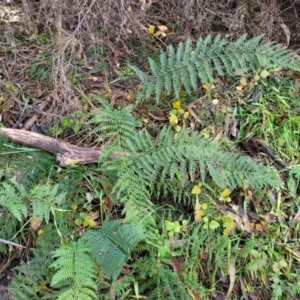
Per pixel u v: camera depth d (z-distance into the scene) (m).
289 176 1.10
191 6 1.17
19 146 1.02
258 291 1.01
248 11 1.20
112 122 0.99
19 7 1.16
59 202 0.91
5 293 0.94
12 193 0.89
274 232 1.05
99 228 0.96
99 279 0.93
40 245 0.94
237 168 1.00
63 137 1.07
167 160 0.98
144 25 1.19
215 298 1.00
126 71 1.16
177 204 1.05
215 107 1.13
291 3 1.23
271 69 1.18
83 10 1.11
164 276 0.93
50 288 0.93
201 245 1.01
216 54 1.06
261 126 1.12
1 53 1.15
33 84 1.12
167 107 1.13
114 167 0.96
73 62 1.11
